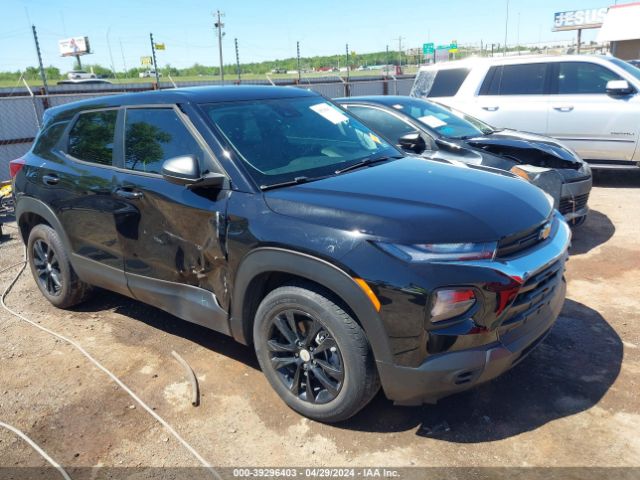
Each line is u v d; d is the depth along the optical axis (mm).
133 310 4531
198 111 3402
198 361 3652
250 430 2930
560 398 3051
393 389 2637
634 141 7613
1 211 7988
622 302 4215
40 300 4840
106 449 2830
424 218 2600
